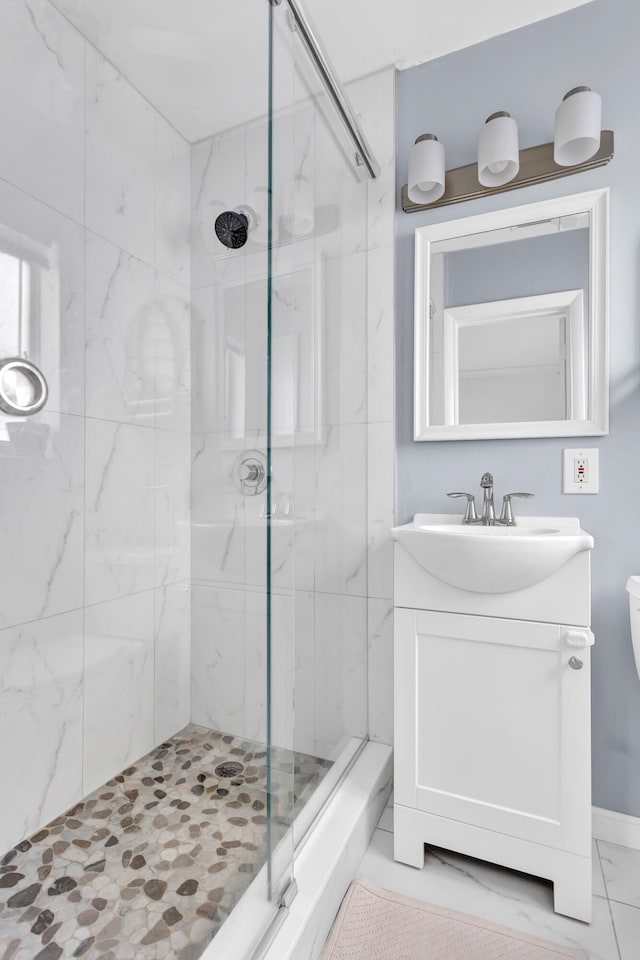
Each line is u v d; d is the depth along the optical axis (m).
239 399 1.59
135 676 1.42
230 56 1.41
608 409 1.55
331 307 1.57
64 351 1.32
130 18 1.40
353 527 1.76
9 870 1.07
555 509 1.62
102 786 1.30
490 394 1.70
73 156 1.35
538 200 1.65
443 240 1.76
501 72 1.71
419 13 1.63
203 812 1.23
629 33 1.55
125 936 0.96
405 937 1.18
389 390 1.84
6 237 1.19
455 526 1.64
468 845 1.35
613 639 1.55
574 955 1.13
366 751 1.79
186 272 1.73
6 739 1.12
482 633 1.34
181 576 1.56
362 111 1.90
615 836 1.52
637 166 1.53
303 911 1.07
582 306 1.59
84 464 1.35
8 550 1.16
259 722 1.37
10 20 1.21
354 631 1.77
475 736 1.35
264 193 1.60
